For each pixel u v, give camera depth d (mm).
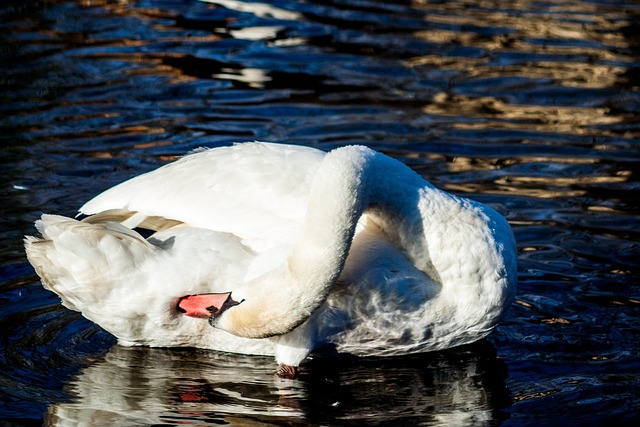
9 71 19156
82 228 10289
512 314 11875
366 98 18422
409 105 18125
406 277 10469
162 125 16969
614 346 11086
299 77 19438
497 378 10492
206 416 9570
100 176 15031
